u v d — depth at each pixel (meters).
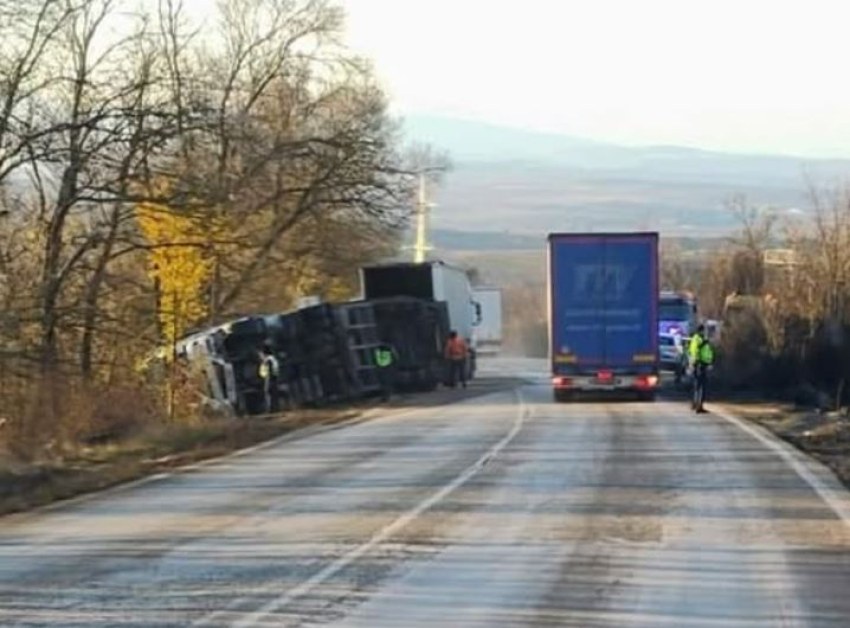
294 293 57.25
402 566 13.72
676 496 18.92
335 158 54.41
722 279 63.91
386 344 48.31
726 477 21.14
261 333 40.62
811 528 16.05
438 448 26.64
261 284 54.50
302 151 53.72
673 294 52.84
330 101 57.03
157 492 20.58
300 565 13.83
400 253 74.12
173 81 38.97
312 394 42.75
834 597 12.14
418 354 49.53
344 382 44.34
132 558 14.43
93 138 36.72
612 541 15.18
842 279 43.84
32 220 37.50
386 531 16.03
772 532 15.76
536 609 11.63
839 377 41.25
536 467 22.80
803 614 11.45
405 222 57.19
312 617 11.34
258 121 53.56
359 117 57.22
